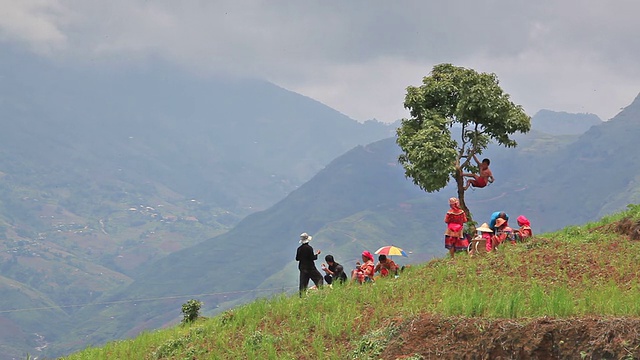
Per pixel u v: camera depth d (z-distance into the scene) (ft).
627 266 60.54
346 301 65.05
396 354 50.49
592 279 59.00
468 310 50.37
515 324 46.16
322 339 57.36
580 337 43.50
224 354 59.93
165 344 66.85
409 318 52.65
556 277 60.95
